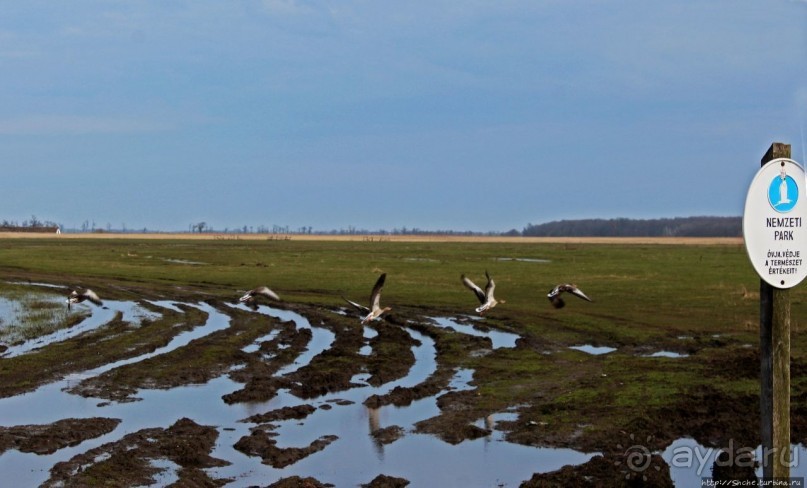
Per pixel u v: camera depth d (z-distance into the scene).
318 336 40.91
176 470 19.19
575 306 48.31
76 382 29.03
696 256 110.12
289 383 28.73
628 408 23.86
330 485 18.42
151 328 41.66
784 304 11.00
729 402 23.81
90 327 42.47
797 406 22.73
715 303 48.22
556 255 116.12
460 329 41.72
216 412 25.03
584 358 32.50
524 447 21.11
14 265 89.50
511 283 64.06
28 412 24.77
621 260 99.12
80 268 85.69
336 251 132.25
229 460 20.17
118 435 22.33
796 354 30.66
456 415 24.16
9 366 31.27
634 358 31.61
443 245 175.12
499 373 30.06
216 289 64.12
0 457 20.17
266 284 66.50
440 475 19.08
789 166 10.98
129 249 133.75
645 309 46.12
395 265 89.38
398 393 26.72
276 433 22.62
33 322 43.78
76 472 18.88
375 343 37.44
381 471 19.39
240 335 39.53
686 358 31.09
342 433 22.59
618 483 17.53
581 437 21.55
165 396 27.22
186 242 187.25
